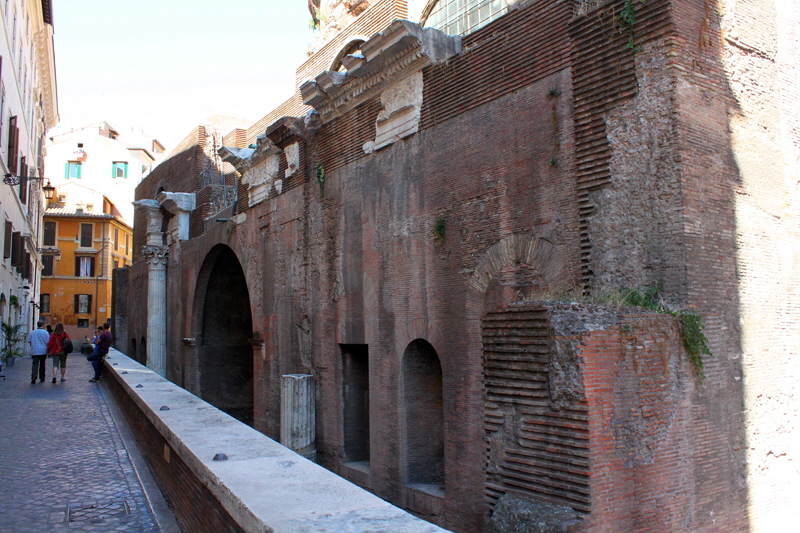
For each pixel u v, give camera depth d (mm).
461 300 10797
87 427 11461
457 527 10477
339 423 13906
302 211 15828
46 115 48688
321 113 14859
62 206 56750
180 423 7539
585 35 9109
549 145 9508
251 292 18641
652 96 8281
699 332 7598
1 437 10211
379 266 12852
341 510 4344
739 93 8875
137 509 6816
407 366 12141
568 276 9062
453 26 13383
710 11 8594
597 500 6426
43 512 6582
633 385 6953
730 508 7863
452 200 11164
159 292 27719
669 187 8039
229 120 25734
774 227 9062
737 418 8125
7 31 23969
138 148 65250
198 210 24609
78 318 55094
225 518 4895
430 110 11766
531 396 7047
